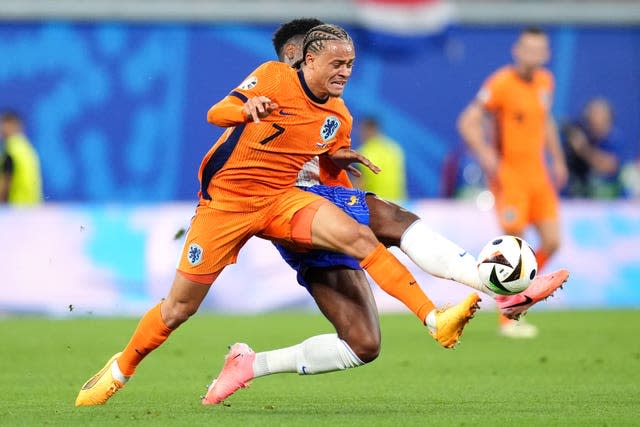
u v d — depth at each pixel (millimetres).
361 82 85375
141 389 29484
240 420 23031
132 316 54906
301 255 24688
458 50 86188
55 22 82562
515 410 24859
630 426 22125
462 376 32250
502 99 46062
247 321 51500
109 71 83312
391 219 24016
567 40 88312
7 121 64938
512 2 86750
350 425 22203
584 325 49406
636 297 59875
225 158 23328
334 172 25562
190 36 84188
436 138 86125
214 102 84625
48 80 82750
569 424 22406
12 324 50719
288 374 33062
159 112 84062
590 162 77062
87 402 25625
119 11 83000
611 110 82812
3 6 81812
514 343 42188
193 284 24062
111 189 83875
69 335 45406
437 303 56938
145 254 56250
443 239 23609
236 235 23781
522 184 46188
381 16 84625
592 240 59688
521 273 21922
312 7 84250
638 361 35812
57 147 83062
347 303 24438
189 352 39031
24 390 29312
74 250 55812
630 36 88938
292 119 23078
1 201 64562
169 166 84375
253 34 84688
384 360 36625
